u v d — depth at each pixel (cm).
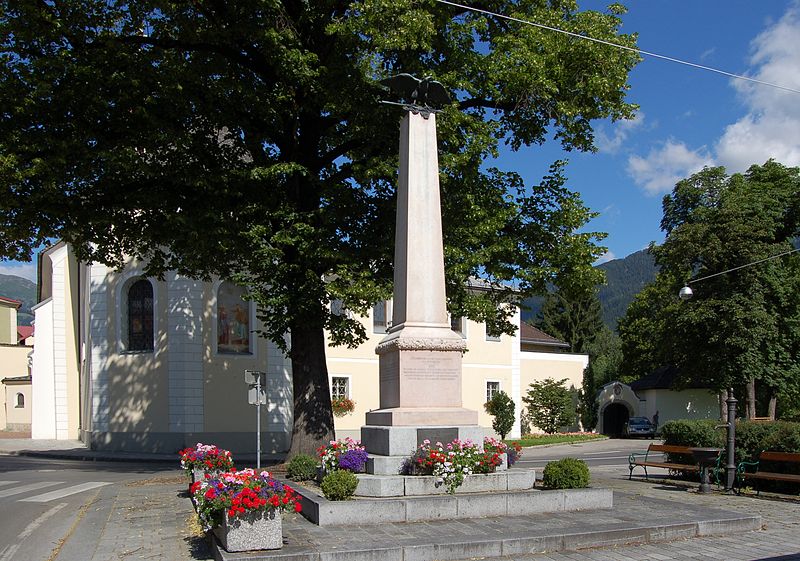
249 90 1681
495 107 1834
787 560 840
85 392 3222
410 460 1097
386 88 1595
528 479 1132
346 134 1831
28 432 4209
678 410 4731
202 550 911
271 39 1556
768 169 4125
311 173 1738
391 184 1702
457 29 1688
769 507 1245
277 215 1658
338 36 1612
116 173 1606
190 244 1677
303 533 912
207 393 2809
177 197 1695
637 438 4278
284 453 2856
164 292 2853
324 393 1820
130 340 2905
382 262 1712
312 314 1720
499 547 866
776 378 3788
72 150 1523
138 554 901
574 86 1708
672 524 973
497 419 3691
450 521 996
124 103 1592
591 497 1101
